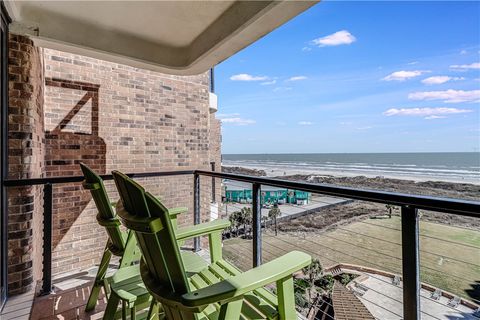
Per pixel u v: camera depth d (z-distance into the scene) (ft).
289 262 3.39
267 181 6.49
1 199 6.63
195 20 8.04
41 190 9.39
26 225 7.25
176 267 2.85
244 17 6.88
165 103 14.35
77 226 11.58
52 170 11.07
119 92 12.91
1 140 6.68
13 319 5.98
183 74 10.82
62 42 7.83
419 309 3.63
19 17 7.18
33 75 7.65
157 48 9.61
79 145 11.76
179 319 3.10
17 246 7.10
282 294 3.34
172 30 8.66
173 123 14.62
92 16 7.84
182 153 14.93
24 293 7.16
